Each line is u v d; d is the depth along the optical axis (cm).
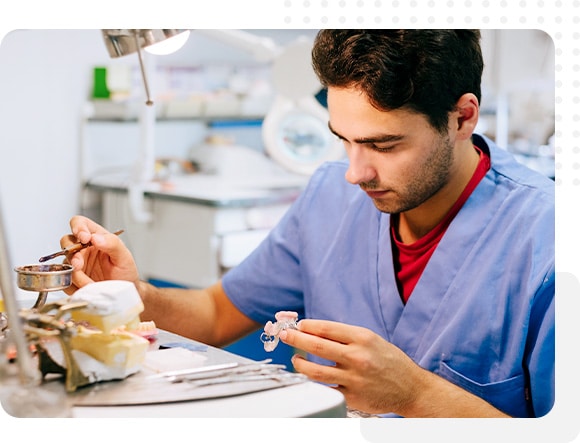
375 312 138
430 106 113
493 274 126
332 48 113
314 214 151
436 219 132
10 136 263
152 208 270
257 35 302
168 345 105
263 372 93
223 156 306
